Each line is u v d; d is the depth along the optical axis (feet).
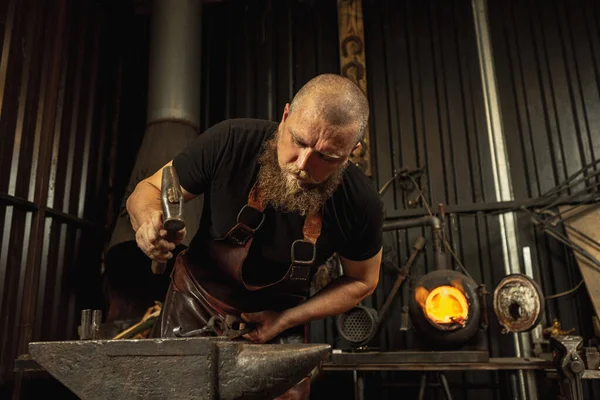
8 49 12.54
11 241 12.20
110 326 13.05
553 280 14.14
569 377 9.91
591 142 14.97
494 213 14.98
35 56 13.53
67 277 14.07
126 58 17.88
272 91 17.35
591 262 13.37
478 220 15.06
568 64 15.66
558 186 14.61
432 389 14.02
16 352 12.05
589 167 14.51
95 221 15.52
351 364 11.16
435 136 15.97
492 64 16.12
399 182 15.76
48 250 13.35
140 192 5.91
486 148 15.55
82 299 14.67
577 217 14.15
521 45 16.14
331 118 4.82
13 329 12.06
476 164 15.48
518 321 11.62
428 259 14.90
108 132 16.71
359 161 15.70
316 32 17.61
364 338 11.85
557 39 15.94
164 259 4.70
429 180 15.65
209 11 18.51
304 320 6.19
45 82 13.78
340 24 16.93
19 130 12.68
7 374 11.76
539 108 15.52
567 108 15.35
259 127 6.18
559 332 12.48
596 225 13.87
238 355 3.70
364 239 6.35
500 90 15.93
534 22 16.22
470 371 13.93
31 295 12.46
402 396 14.10
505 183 15.14
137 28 18.57
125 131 17.31
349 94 4.97
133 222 5.69
